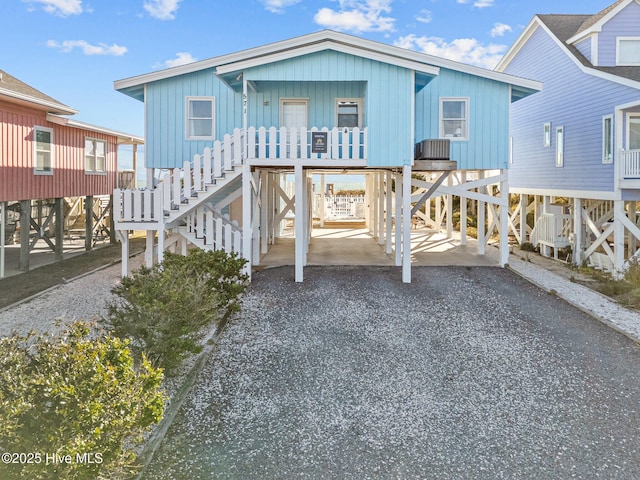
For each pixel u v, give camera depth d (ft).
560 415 16.78
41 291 34.78
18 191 42.24
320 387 18.99
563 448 14.70
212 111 42.11
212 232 37.22
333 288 34.94
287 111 42.80
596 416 16.70
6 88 38.78
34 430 11.16
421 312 29.25
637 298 31.12
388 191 49.49
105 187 60.34
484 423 16.22
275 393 18.45
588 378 19.92
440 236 67.10
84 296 33.24
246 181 36.52
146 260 37.11
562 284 37.32
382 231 56.44
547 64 56.18
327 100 42.73
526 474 13.41
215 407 17.29
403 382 19.48
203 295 22.82
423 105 42.65
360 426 16.01
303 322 27.20
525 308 30.30
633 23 49.19
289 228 75.97
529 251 56.34
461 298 32.50
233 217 50.62
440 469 13.65
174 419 16.39
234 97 42.29
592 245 47.01
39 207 48.73
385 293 33.68
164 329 18.56
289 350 22.93
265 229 49.62
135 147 69.77
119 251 55.31
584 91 48.19
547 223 52.49
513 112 66.08
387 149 37.01
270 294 33.22
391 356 22.27
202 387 18.92
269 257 47.21
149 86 41.78
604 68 48.44
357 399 17.97
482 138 42.78
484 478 13.24
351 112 42.91
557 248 51.19
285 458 14.17
